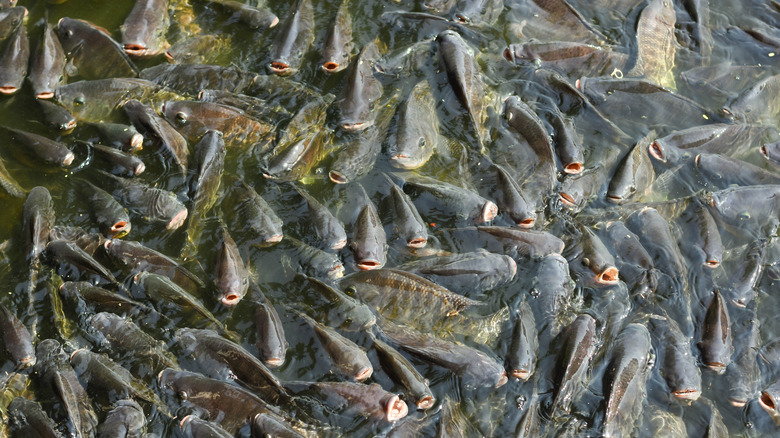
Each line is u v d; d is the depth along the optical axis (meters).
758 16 6.25
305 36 5.93
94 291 5.40
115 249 5.47
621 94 5.92
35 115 5.73
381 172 5.70
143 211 5.57
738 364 5.46
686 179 5.80
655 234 5.62
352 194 5.64
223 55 5.92
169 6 6.00
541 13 6.13
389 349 5.38
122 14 6.01
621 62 6.01
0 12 5.89
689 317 5.53
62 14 5.98
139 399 5.30
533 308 5.50
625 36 6.11
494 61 5.99
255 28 5.98
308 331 5.41
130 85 5.77
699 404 5.41
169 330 5.40
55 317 5.41
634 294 5.55
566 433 5.33
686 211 5.72
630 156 5.75
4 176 5.61
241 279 5.45
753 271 5.61
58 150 5.62
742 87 6.04
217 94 5.79
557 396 5.36
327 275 5.48
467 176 5.71
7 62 5.77
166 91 5.80
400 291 5.45
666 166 5.81
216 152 5.63
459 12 6.08
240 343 5.39
